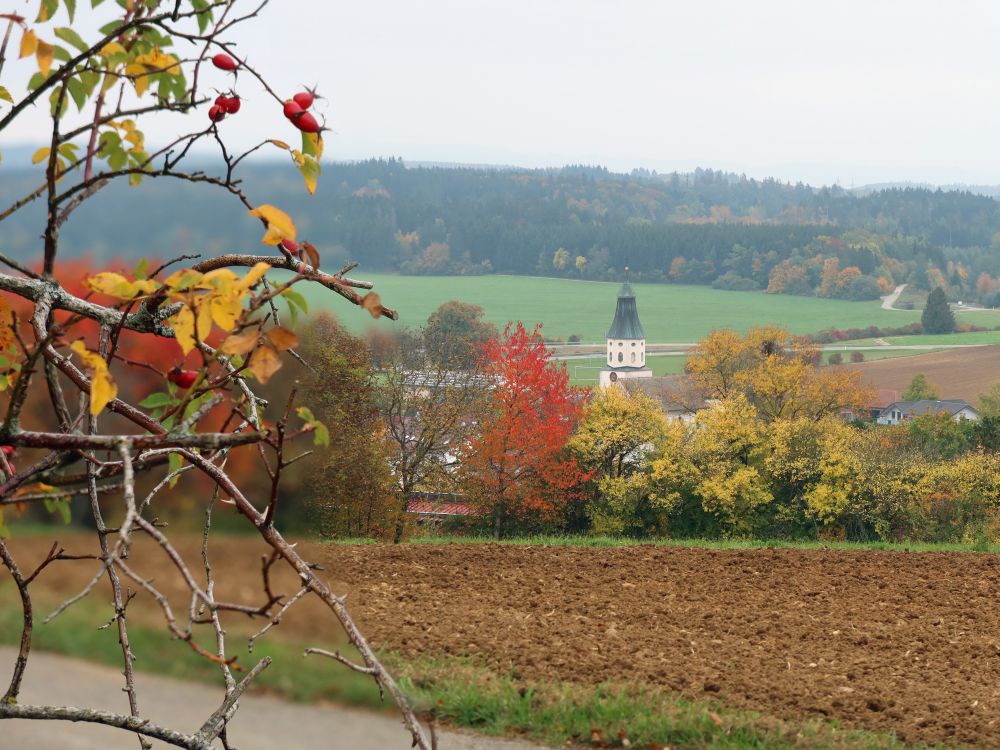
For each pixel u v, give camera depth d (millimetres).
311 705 8680
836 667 11945
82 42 2119
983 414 67500
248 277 1685
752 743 9000
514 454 42000
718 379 61031
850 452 50062
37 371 1881
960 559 20594
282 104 2135
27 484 1853
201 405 1875
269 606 1515
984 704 10547
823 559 20203
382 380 33531
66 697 8453
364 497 28625
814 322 137000
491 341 40344
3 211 1965
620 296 124750
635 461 50500
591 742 8875
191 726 8164
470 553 19344
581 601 15219
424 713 9062
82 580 10359
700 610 15039
